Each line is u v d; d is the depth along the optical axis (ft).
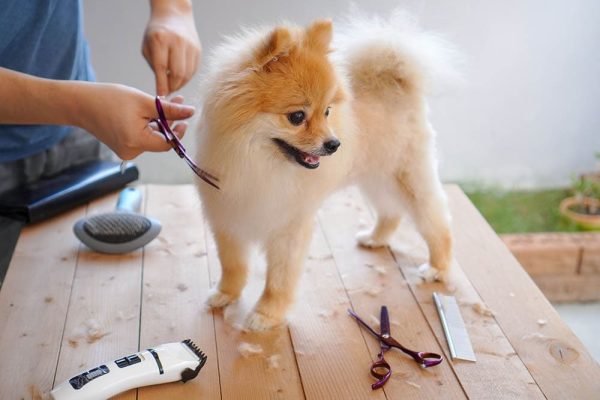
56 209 5.93
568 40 9.11
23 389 3.91
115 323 4.60
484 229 6.27
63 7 5.05
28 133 5.36
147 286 5.08
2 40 4.54
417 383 4.12
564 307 8.62
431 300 5.12
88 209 6.20
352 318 4.84
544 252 8.55
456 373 4.23
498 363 4.34
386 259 5.76
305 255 4.77
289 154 4.22
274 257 4.68
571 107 9.58
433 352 4.46
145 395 3.90
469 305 5.04
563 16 8.93
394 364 4.30
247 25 8.41
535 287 5.32
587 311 8.53
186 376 3.99
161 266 5.37
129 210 5.90
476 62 9.16
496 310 4.99
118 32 8.19
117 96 3.69
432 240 5.44
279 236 4.62
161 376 3.91
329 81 4.13
